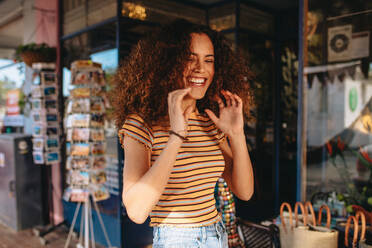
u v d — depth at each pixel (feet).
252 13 11.96
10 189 12.75
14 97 16.35
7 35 17.65
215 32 4.21
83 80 9.48
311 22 8.46
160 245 3.34
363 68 8.24
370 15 8.11
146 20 10.82
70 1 12.51
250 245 7.03
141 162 3.06
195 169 3.42
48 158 11.60
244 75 4.57
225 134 3.94
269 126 12.97
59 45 12.96
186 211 3.34
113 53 10.46
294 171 12.82
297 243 6.10
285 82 12.96
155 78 3.42
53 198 13.52
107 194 9.89
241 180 3.83
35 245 11.13
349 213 7.30
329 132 8.50
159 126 3.32
